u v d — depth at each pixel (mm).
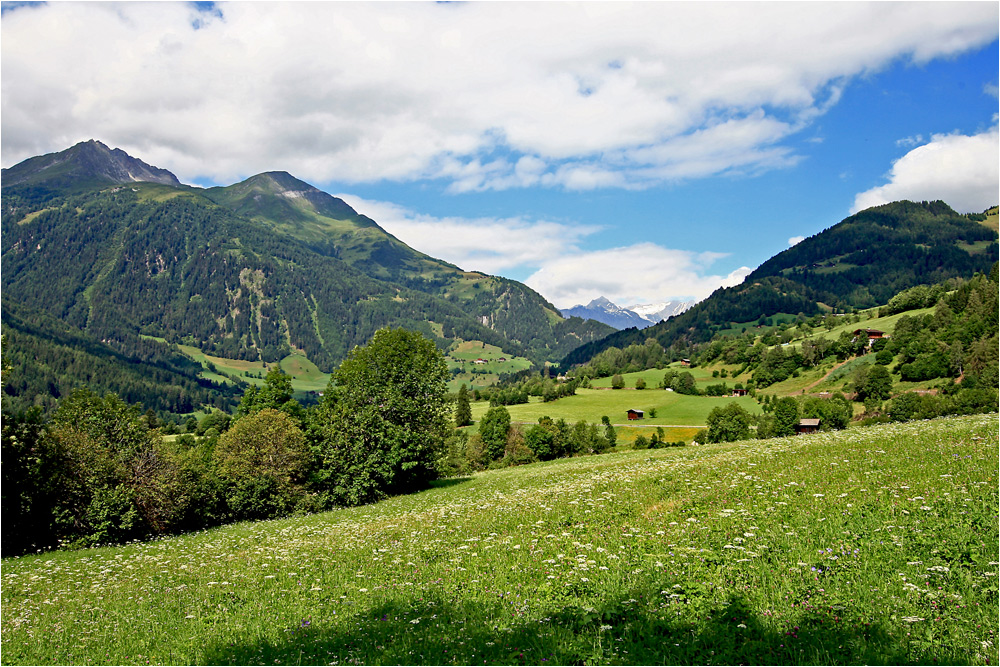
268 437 44625
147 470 39000
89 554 28953
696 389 183250
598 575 12875
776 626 9773
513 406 180750
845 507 15227
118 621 14508
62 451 35625
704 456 32219
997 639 8625
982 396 101062
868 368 144625
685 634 9906
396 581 14875
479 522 21062
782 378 184875
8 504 33219
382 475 43594
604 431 131875
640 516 17938
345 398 46750
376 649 10688
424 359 48250
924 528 13008
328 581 15805
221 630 12797
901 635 9117
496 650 10023
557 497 23828
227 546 25672
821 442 27969
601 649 9617
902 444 22578
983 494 14289
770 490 18344
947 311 159250
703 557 13188
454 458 90688
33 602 17797
